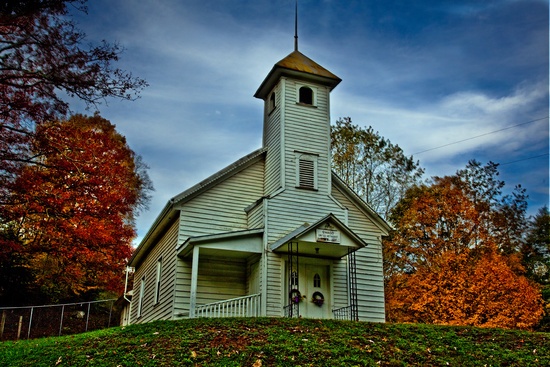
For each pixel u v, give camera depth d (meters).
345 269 18.55
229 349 10.48
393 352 11.02
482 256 27.77
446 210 30.70
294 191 18.72
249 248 17.20
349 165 34.91
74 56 15.20
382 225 20.28
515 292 24.39
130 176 35.44
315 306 17.64
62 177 22.61
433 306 26.28
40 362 10.78
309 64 21.25
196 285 15.89
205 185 18.77
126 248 25.31
